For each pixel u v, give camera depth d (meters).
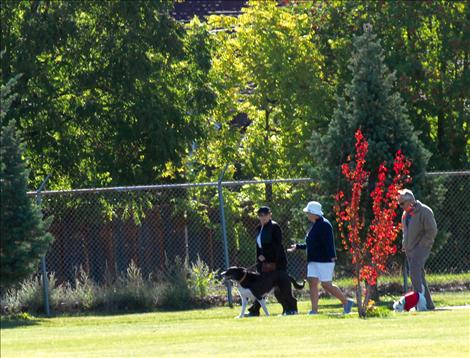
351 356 38.38
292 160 121.06
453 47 119.19
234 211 103.06
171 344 45.03
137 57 104.62
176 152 106.94
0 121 67.94
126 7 105.00
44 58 106.19
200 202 103.75
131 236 93.94
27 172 67.31
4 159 66.81
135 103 104.62
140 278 81.06
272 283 66.06
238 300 81.38
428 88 120.94
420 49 122.69
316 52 125.94
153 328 55.31
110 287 79.56
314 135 79.75
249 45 127.50
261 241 67.06
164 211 96.88
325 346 42.16
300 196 88.00
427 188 79.62
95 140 107.75
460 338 43.94
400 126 79.12
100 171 105.56
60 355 41.81
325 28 126.56
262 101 126.56
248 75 127.44
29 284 77.81
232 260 102.38
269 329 50.38
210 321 60.56
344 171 58.31
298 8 131.50
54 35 102.12
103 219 92.19
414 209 65.19
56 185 106.25
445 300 76.19
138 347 44.25
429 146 120.06
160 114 104.25
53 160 104.75
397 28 121.19
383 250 58.00
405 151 78.62
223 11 168.75
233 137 125.94
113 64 104.88
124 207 93.62
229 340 45.81
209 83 120.12
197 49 112.62
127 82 104.75
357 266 58.25
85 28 107.94
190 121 111.00
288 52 125.44
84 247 91.50
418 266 64.94
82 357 40.75
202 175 120.69
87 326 60.81
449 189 95.38
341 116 79.50
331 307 73.50
